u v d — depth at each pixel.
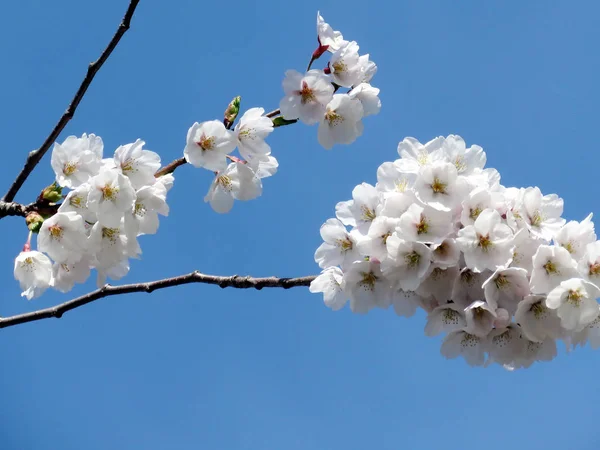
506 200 1.29
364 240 1.28
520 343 1.27
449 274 1.27
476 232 1.26
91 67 1.29
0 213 1.29
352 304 1.30
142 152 1.30
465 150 1.32
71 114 1.30
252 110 1.31
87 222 1.28
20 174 1.30
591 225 1.28
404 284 1.27
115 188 1.27
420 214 1.27
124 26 1.29
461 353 1.29
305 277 1.32
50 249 1.27
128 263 1.31
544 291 1.25
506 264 1.25
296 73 1.32
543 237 1.27
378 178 1.31
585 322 1.25
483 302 1.26
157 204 1.29
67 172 1.28
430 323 1.28
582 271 1.26
